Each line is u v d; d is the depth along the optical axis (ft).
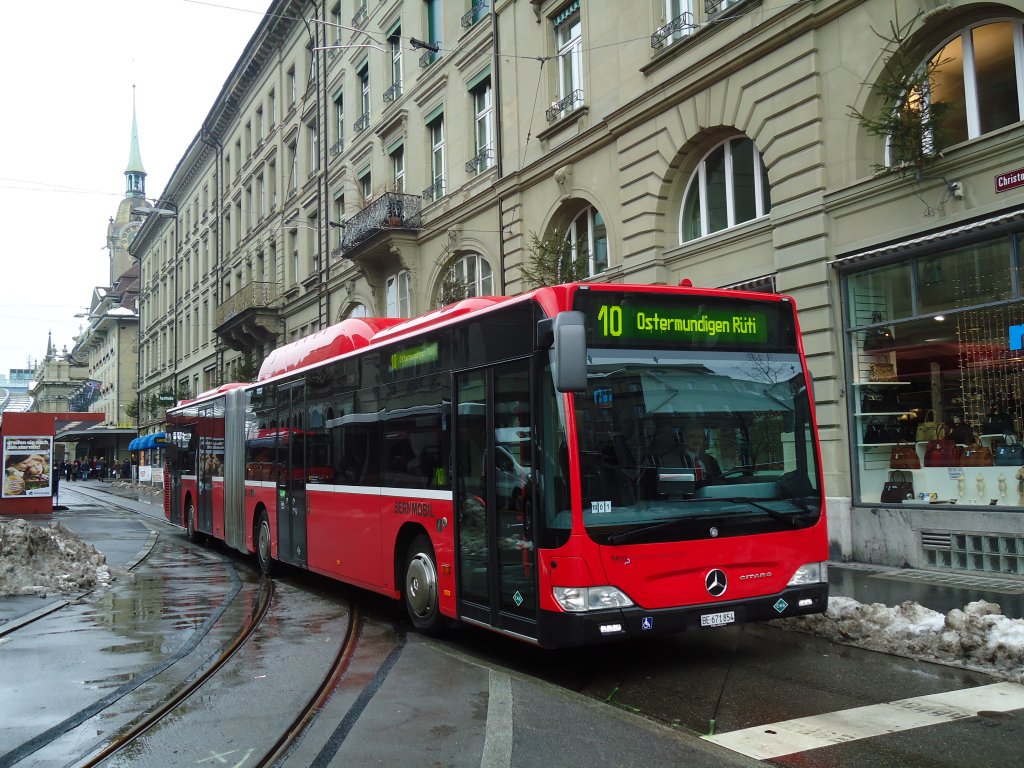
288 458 37.83
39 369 402.31
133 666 22.54
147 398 201.36
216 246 147.13
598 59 52.49
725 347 21.20
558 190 56.34
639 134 48.55
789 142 39.04
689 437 20.21
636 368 20.02
